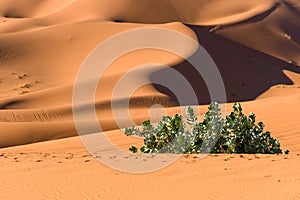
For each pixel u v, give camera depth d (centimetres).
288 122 3847
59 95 9862
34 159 2311
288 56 16862
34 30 15625
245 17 18212
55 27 15700
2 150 3847
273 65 15338
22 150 3631
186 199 1402
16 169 2005
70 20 18288
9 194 1567
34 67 13625
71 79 12812
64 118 7669
